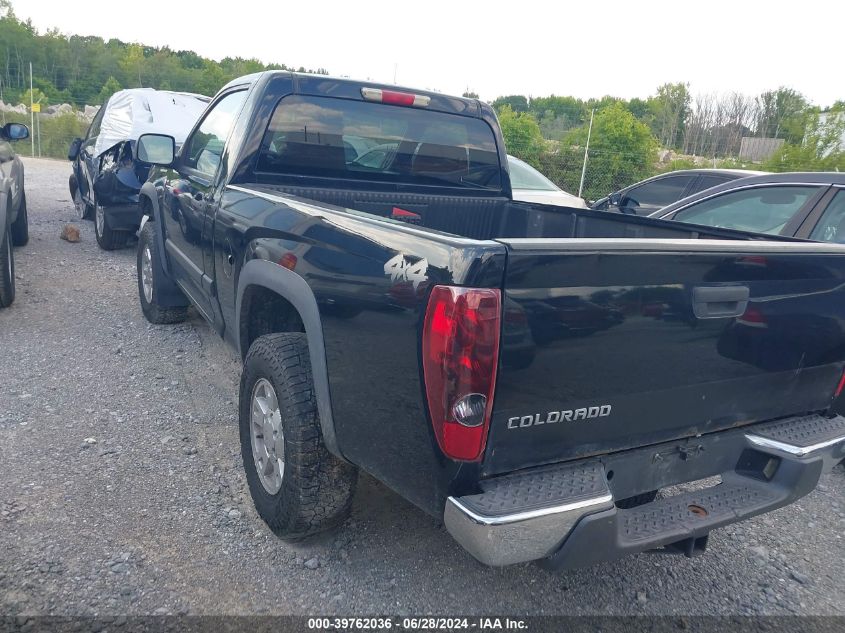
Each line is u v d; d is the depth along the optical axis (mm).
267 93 3664
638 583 3008
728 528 3533
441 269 2006
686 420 2453
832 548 3395
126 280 7277
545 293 1991
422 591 2812
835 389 2914
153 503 3242
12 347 5094
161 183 5148
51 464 3506
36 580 2652
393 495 3502
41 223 10148
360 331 2348
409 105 4020
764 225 5066
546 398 2082
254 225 3203
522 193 8898
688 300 2262
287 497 2797
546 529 2035
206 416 4191
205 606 2609
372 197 4031
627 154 21078
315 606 2672
